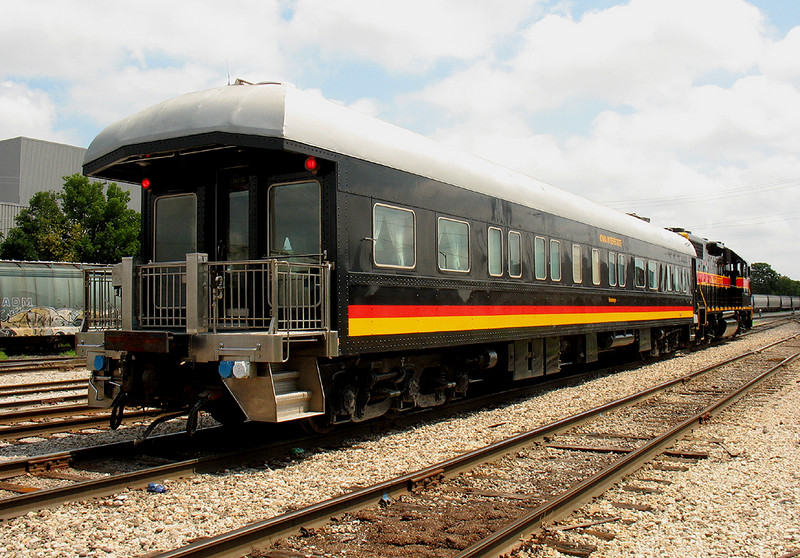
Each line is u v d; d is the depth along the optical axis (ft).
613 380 45.75
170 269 26.27
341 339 23.25
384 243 25.73
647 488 19.24
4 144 203.21
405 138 28.17
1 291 72.43
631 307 53.06
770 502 17.89
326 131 23.35
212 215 25.64
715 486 19.43
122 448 23.13
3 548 14.16
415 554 14.08
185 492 18.34
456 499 18.02
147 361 23.50
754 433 27.30
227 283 25.14
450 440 25.91
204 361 21.94
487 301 32.76
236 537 13.84
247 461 21.79
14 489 18.52
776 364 55.67
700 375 48.11
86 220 126.82
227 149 23.90
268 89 22.79
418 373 29.32
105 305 26.84
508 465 21.97
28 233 125.90
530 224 37.70
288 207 24.50
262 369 21.50
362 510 16.85
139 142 23.52
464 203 31.22
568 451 24.34
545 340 40.75
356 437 26.40
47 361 62.90
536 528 15.55
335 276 23.26
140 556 13.75
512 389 37.96
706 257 81.25
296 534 15.11
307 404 22.84
